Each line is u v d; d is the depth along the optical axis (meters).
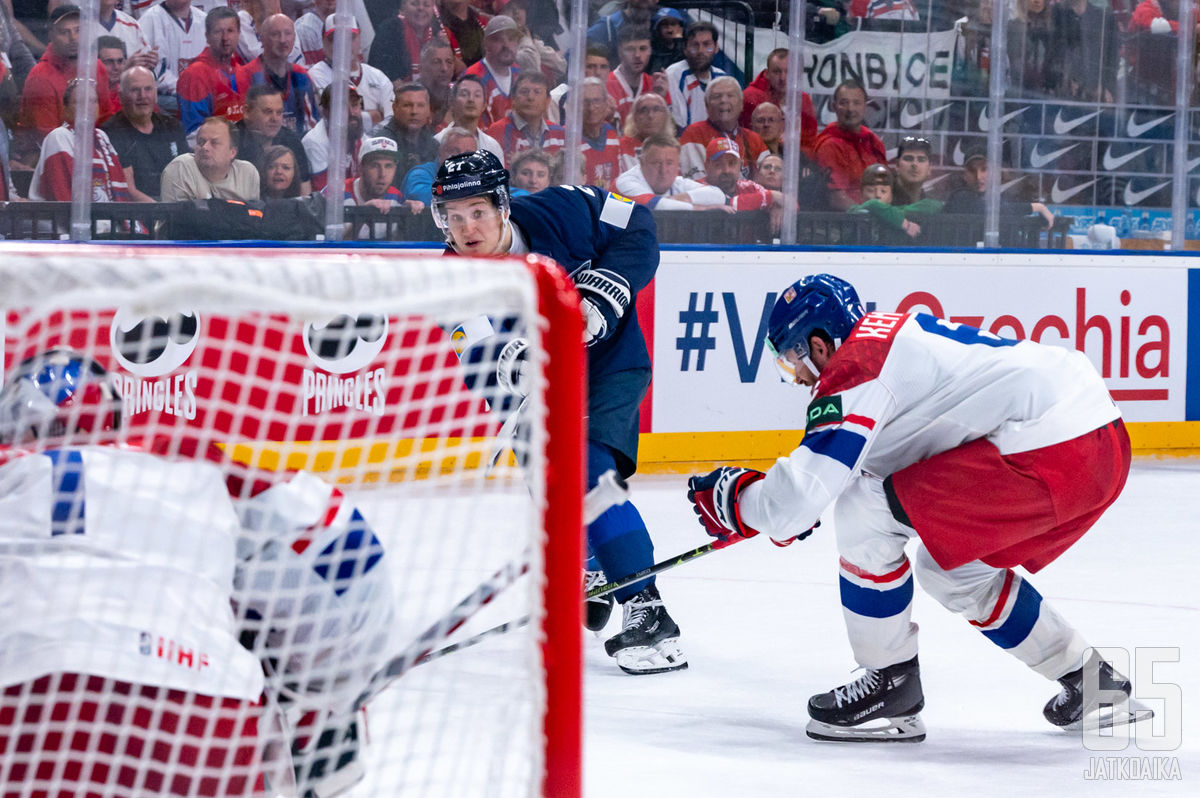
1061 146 21.66
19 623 4.33
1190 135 22.33
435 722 6.88
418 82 18.72
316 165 18.33
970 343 7.96
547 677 4.45
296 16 17.97
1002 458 7.71
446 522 4.86
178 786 4.50
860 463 7.77
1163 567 13.62
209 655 4.50
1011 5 21.00
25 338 4.73
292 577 4.89
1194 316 22.06
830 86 20.44
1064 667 8.39
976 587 8.30
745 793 7.22
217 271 3.89
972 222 21.31
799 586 12.82
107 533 4.52
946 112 21.00
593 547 10.02
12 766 4.36
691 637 10.91
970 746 8.19
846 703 8.21
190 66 17.59
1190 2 21.98
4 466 4.56
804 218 20.50
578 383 4.42
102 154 17.31
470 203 9.75
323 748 5.01
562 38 19.41
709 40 19.78
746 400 19.84
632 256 10.39
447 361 14.93
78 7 16.97
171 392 14.98
